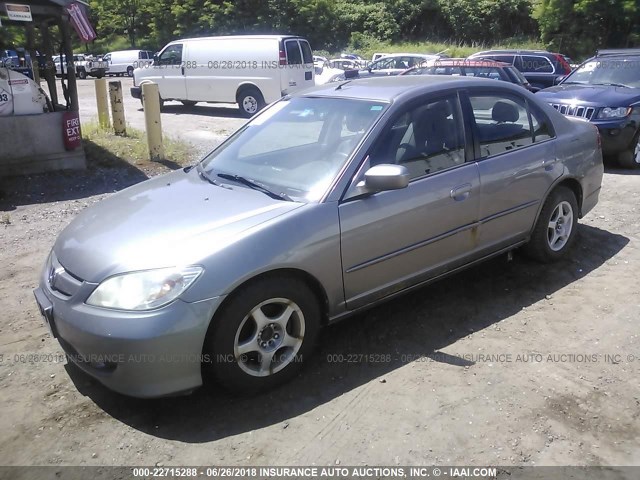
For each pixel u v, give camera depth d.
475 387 3.27
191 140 11.68
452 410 3.07
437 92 4.04
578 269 4.87
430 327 3.96
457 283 4.64
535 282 4.63
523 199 4.44
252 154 4.07
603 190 7.46
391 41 43.59
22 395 3.29
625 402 3.11
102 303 2.88
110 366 2.93
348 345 3.75
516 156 4.36
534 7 40.12
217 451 2.81
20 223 6.59
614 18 35.03
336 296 3.44
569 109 8.77
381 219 3.53
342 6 45.59
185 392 2.97
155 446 2.86
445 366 3.48
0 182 7.98
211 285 2.90
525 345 3.70
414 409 3.09
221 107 18.48
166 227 3.19
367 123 3.74
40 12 8.23
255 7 43.81
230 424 3.01
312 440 2.88
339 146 3.71
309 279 3.32
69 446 2.88
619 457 2.72
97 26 50.50
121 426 3.02
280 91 15.51
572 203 4.95
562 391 3.21
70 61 8.73
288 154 3.91
